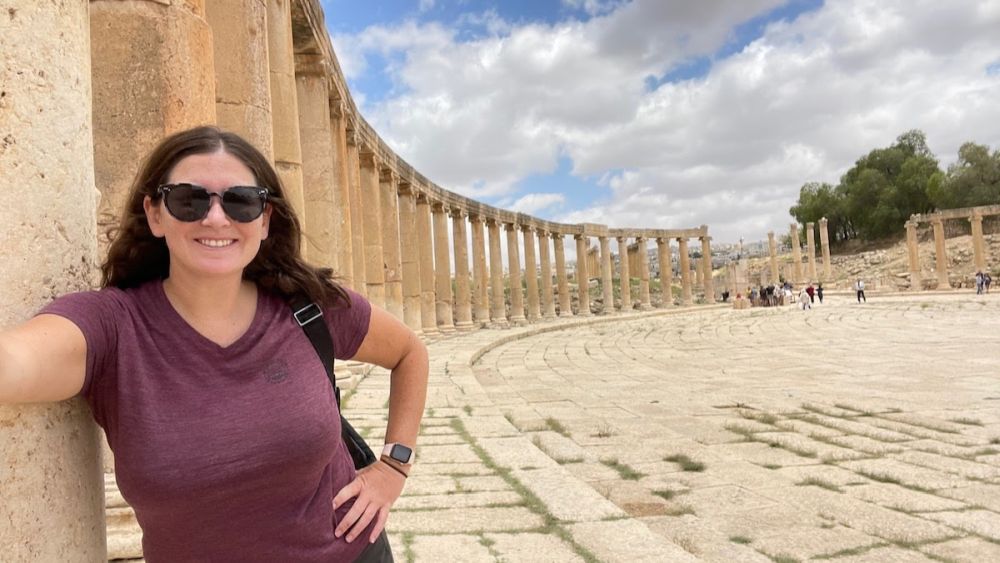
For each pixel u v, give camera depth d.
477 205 35.31
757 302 53.47
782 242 117.00
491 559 4.55
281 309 2.20
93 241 2.17
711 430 9.69
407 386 2.52
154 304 1.99
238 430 1.88
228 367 1.96
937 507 6.10
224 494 1.87
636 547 4.72
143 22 4.77
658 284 70.69
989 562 4.85
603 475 7.39
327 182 14.59
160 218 2.05
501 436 8.51
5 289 1.77
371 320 2.39
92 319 1.82
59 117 1.98
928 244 73.12
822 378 14.36
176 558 1.94
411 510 5.66
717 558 4.94
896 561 4.89
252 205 2.01
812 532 5.52
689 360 18.98
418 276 27.05
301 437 1.95
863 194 84.56
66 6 2.04
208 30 5.27
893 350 18.88
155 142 4.73
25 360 1.60
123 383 1.84
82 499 1.98
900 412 10.40
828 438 8.88
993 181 73.88
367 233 21.52
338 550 2.15
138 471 1.81
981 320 27.62
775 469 7.60
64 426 1.91
